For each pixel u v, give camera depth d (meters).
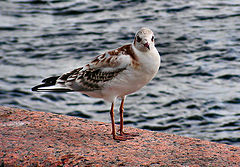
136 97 15.25
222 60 18.61
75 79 8.22
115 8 28.47
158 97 15.22
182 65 18.23
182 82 16.47
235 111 13.94
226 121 13.35
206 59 18.83
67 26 25.02
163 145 7.46
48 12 27.97
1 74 17.56
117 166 6.49
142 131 8.36
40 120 8.60
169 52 19.98
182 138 7.88
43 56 19.95
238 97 14.84
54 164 6.64
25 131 7.94
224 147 7.33
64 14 27.52
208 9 27.39
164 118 13.76
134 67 7.50
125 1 29.89
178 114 13.98
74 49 20.98
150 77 7.70
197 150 7.18
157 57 7.59
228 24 24.06
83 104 14.90
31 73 17.73
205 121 13.45
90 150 7.12
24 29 24.44
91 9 28.34
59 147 7.20
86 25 25.11
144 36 7.37
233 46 20.28
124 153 7.01
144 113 14.11
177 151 7.12
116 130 8.38
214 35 22.19
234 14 26.03
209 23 24.47
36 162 6.70
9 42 22.00
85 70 8.13
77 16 27.05
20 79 17.08
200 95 15.21
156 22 25.22
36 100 15.27
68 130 8.11
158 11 27.44
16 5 29.48
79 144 7.39
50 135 7.78
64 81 8.34
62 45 21.62
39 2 30.09
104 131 8.23
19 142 7.38
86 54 20.28
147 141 7.70
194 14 26.47
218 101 14.66
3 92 15.86
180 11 27.27
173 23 24.83
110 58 7.79
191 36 22.20
